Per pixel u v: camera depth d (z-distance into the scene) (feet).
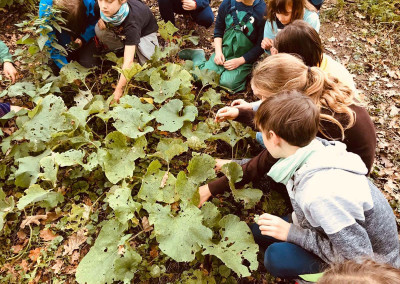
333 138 5.83
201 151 8.63
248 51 9.88
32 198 6.75
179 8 11.08
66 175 7.96
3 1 11.30
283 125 4.53
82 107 8.77
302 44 6.29
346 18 12.51
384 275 2.39
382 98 10.19
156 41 10.14
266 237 6.56
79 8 8.79
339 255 4.65
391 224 4.81
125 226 6.64
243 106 7.82
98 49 10.15
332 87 5.62
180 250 5.90
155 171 7.06
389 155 8.90
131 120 7.72
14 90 8.30
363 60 11.27
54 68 9.70
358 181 4.47
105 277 6.09
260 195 6.91
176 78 8.95
